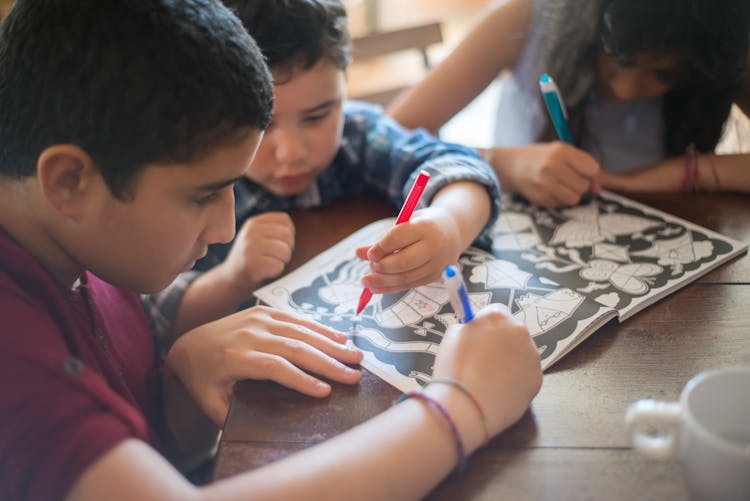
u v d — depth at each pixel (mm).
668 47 950
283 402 627
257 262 860
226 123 549
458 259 830
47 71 524
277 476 500
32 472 484
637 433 484
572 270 800
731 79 1035
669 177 993
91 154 534
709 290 756
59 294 623
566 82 1109
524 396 588
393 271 751
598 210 939
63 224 589
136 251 602
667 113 1169
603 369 649
